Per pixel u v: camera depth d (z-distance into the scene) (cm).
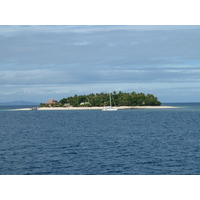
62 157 3931
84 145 4959
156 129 7769
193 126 8631
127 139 5703
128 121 10969
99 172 3178
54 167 3397
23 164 3553
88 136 6269
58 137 6156
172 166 3406
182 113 17612
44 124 9969
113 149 4522
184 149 4494
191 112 19112
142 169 3281
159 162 3594
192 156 3941
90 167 3375
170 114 16388
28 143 5294
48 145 5016
